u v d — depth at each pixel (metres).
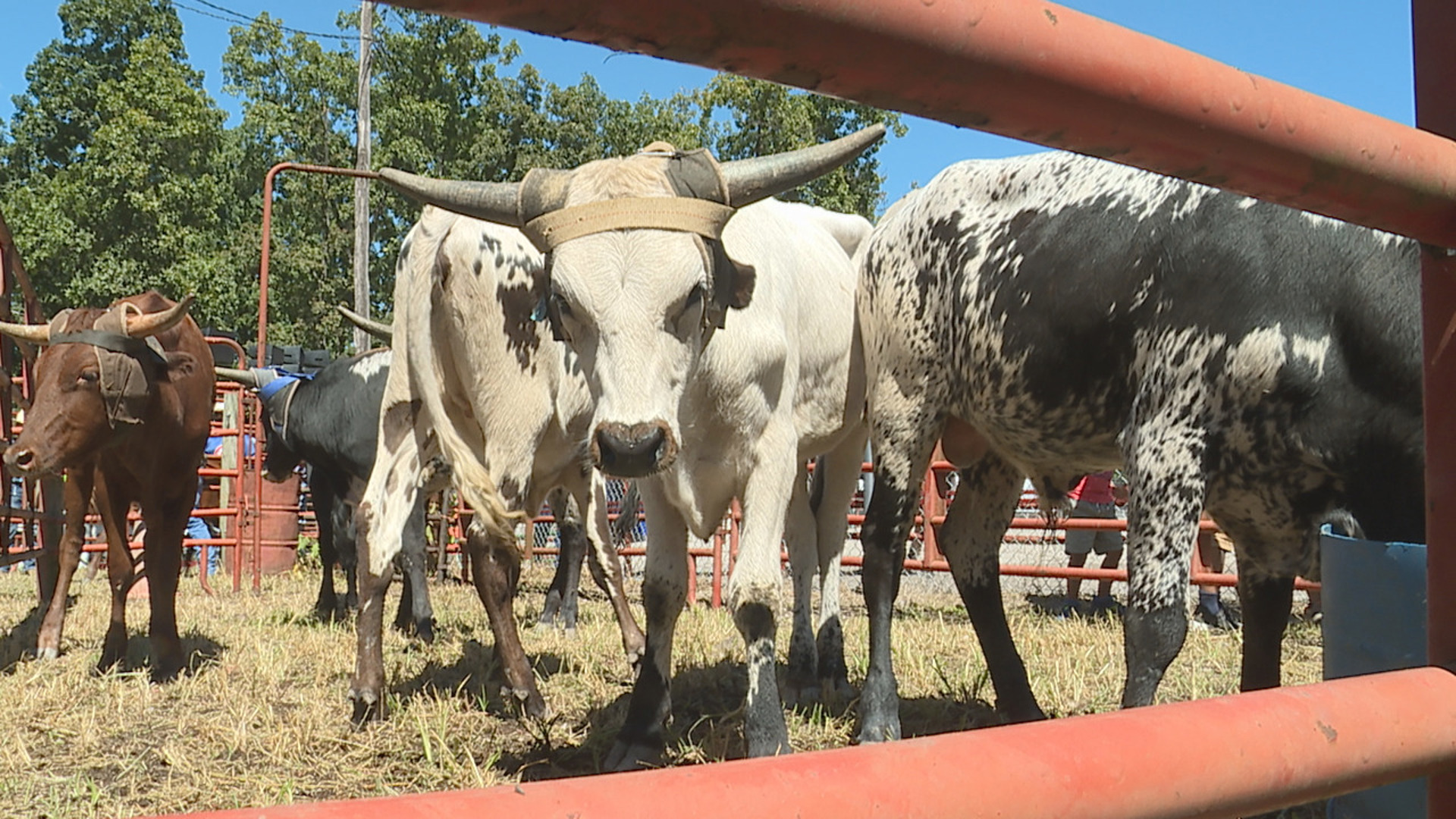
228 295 26.62
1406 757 0.92
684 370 2.88
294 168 10.99
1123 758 0.75
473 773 3.60
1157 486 2.95
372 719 4.24
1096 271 3.23
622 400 2.74
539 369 4.25
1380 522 2.80
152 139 28.09
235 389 11.43
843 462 5.12
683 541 3.79
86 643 6.42
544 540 13.84
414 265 4.42
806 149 2.99
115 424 5.02
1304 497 2.92
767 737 3.41
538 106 29.17
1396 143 1.00
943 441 4.18
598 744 3.93
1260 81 0.91
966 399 3.77
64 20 32.38
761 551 3.50
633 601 9.05
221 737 4.10
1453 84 1.12
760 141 24.09
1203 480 2.92
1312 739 0.85
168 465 5.39
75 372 4.95
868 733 3.94
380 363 8.03
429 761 3.74
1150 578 2.93
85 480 6.09
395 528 4.41
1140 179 3.26
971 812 0.69
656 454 2.72
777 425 3.58
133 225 27.72
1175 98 0.84
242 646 6.16
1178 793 0.77
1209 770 0.78
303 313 28.09
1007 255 3.55
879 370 4.11
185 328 5.75
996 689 4.20
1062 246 3.36
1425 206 1.06
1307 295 2.78
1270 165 0.93
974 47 0.74
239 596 9.61
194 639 6.39
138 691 4.92
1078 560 8.27
